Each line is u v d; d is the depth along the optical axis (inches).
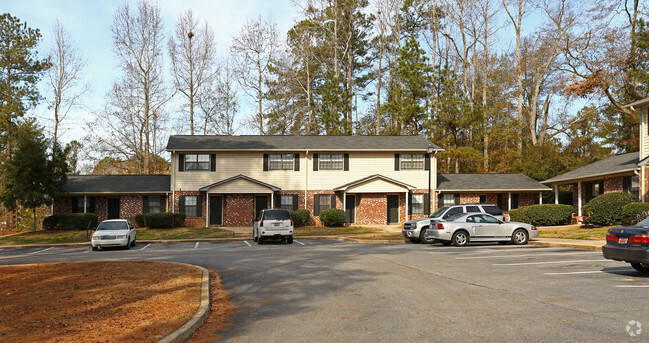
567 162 1589.6
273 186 1328.7
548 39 1678.2
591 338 240.8
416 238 904.9
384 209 1400.1
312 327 283.4
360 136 1509.6
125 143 1877.5
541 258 581.9
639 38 1347.2
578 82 1349.7
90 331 263.7
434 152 1417.3
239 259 663.8
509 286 397.1
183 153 1362.0
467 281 427.2
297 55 2003.0
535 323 274.5
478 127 1822.1
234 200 1365.7
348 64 2183.8
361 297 370.6
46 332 263.0
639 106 1037.8
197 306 328.5
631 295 347.6
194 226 1331.2
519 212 1194.6
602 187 1216.2
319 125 1995.6
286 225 952.3
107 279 453.7
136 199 1360.7
